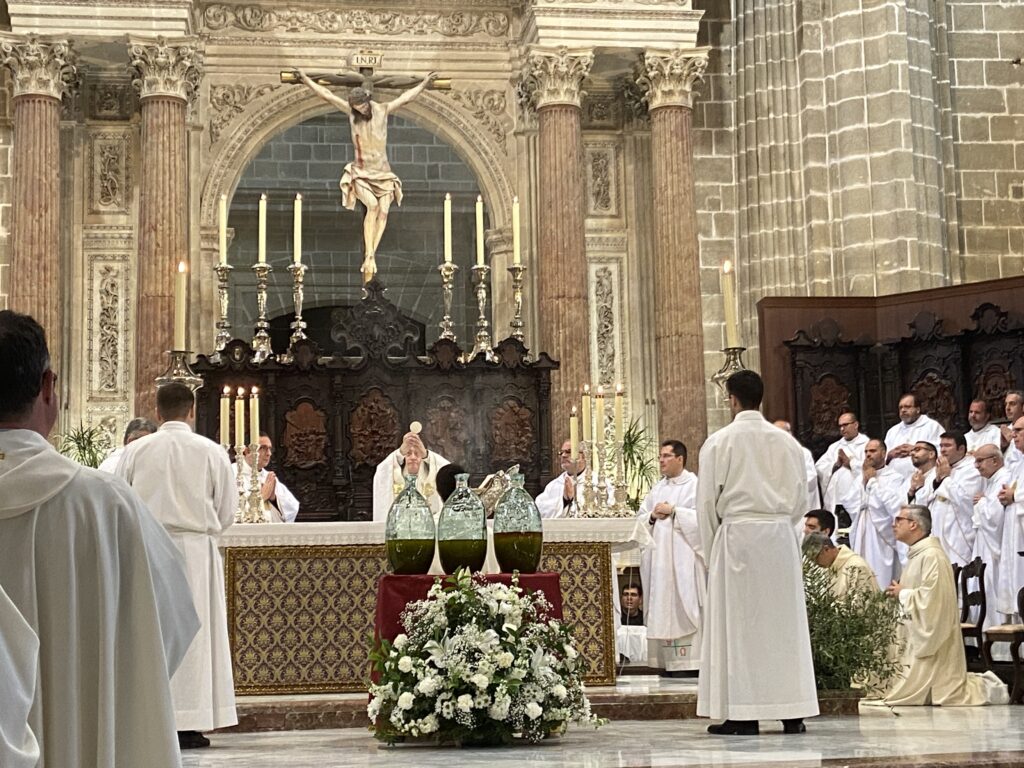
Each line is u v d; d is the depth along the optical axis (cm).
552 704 835
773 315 1884
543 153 2008
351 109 1889
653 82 2036
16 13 1920
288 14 2148
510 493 912
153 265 1908
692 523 1286
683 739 840
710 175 2148
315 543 1070
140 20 1942
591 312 2153
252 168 2609
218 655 898
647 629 1307
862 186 2014
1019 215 2123
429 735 842
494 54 2186
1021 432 1291
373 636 897
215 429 1595
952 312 1811
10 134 2053
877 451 1513
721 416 2097
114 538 342
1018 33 2164
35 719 325
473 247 2677
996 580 1374
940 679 1130
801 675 864
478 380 1652
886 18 2027
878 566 1512
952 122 2133
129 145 2092
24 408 344
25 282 1894
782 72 2117
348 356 1664
